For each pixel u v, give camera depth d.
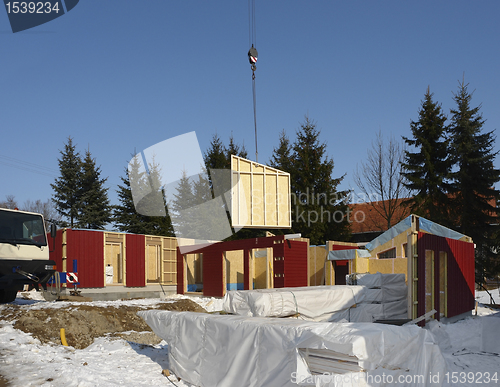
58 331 9.47
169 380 6.68
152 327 7.39
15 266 10.13
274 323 5.51
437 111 29.16
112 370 7.03
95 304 13.19
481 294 26.98
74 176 35.78
